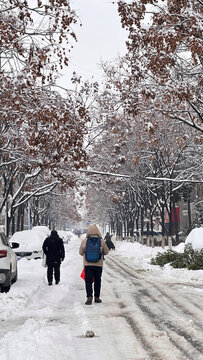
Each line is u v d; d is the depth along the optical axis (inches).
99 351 324.8
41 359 285.6
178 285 749.3
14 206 1766.7
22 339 343.6
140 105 1024.2
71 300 613.0
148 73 997.8
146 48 861.8
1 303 539.2
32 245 1305.4
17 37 615.2
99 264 579.2
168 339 358.3
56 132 706.2
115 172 1772.9
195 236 1262.3
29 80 644.1
